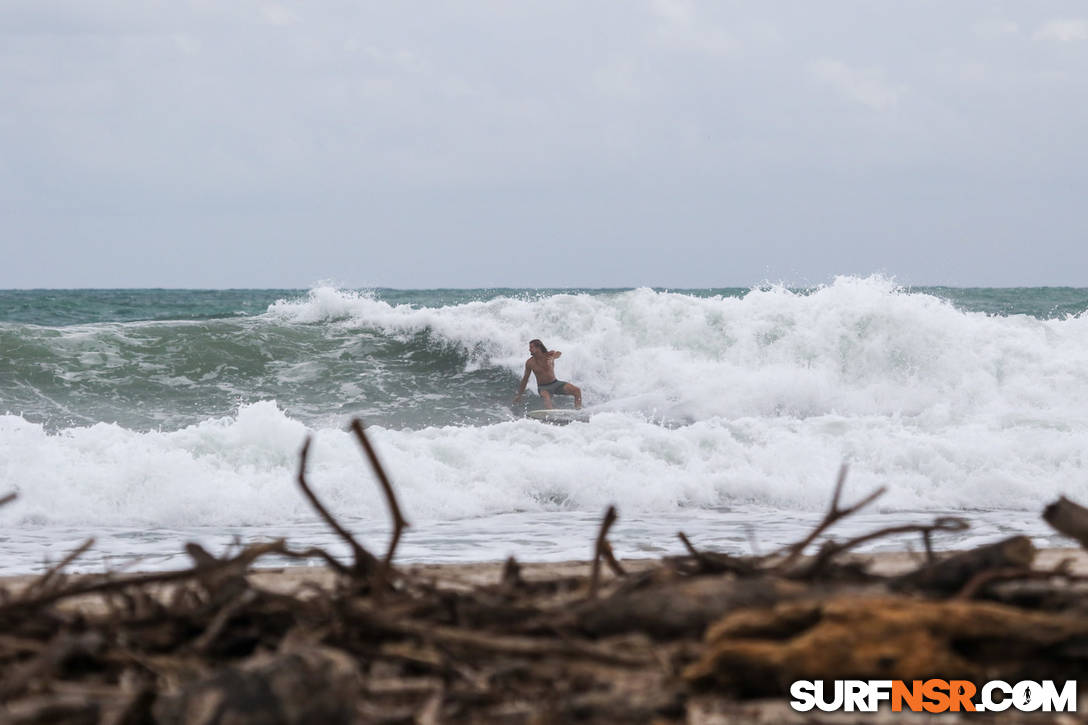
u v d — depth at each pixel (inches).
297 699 270.8
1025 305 4539.9
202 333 2908.5
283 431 1670.8
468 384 2802.7
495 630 373.1
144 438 1662.2
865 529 1275.8
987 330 2674.7
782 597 382.9
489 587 446.6
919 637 330.3
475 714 309.1
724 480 1633.9
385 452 1632.6
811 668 328.5
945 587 399.2
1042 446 1758.1
